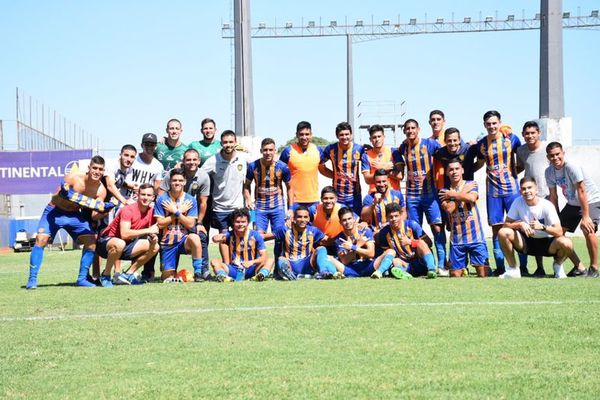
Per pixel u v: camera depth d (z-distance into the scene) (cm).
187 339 495
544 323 525
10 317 618
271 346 464
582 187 898
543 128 2766
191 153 966
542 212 899
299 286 825
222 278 925
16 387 378
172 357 440
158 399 351
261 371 400
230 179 1035
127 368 415
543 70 2783
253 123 2666
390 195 1005
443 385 362
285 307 638
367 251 948
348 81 4169
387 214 941
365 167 1038
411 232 946
